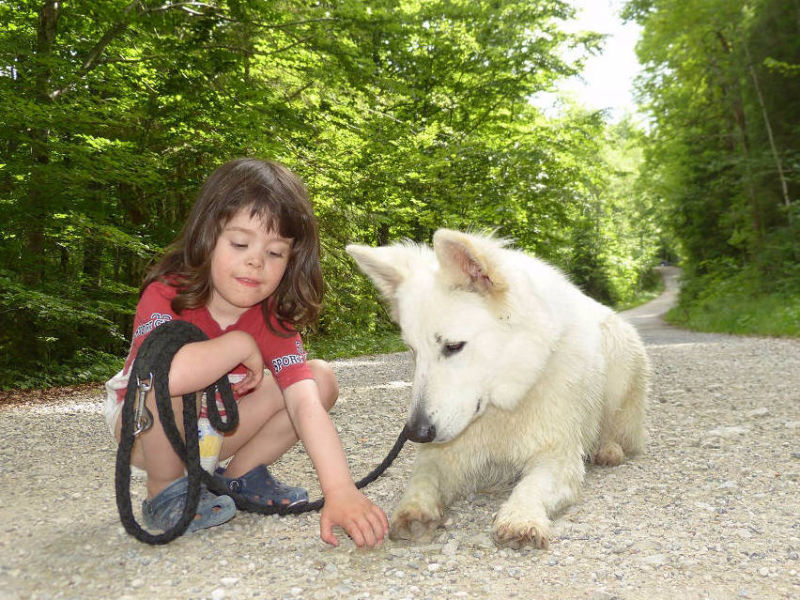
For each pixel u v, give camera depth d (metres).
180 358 2.15
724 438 4.11
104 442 4.45
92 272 12.42
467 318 2.71
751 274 20.23
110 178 8.85
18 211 8.65
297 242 2.45
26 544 2.30
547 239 17.88
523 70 18.19
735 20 20.05
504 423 2.91
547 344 2.79
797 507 2.68
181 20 9.31
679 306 28.17
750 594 1.85
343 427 4.83
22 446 4.31
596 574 2.01
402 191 14.57
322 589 1.91
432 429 2.62
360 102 13.18
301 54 10.85
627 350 3.65
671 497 2.87
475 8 16.62
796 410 5.00
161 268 2.41
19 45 8.27
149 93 9.72
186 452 2.18
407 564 2.12
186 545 2.30
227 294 2.26
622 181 35.78
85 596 1.86
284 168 2.45
